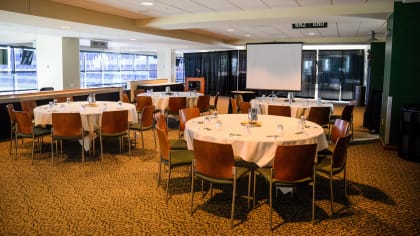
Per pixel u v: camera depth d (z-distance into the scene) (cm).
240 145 371
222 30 1155
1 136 714
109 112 554
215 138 381
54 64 1141
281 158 328
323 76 1691
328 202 404
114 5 722
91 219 356
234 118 511
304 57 1708
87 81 1752
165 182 466
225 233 329
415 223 353
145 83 1374
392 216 369
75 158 580
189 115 561
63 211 375
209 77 1930
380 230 338
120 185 454
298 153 326
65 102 746
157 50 1745
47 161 561
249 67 1067
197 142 343
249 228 340
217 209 383
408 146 586
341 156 375
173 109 819
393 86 647
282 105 679
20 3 621
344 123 451
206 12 808
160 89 1345
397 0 625
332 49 1648
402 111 596
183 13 822
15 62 1391
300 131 415
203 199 409
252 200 407
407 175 507
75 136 538
